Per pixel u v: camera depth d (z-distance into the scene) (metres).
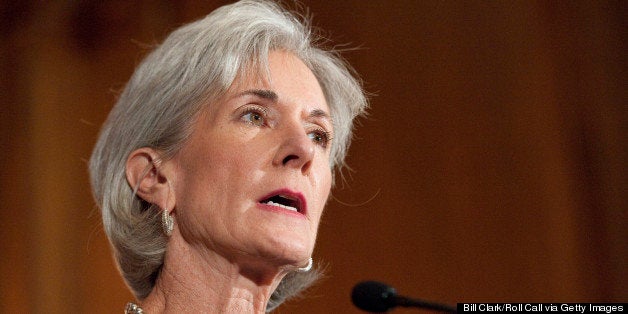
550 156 11.41
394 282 11.12
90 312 13.08
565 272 11.09
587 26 11.84
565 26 11.82
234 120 4.57
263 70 4.72
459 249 11.25
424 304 4.55
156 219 4.74
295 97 4.74
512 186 11.34
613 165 11.45
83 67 14.03
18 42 14.27
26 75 14.23
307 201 4.50
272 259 4.36
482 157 11.45
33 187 13.81
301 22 5.42
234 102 4.60
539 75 11.66
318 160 4.81
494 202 11.34
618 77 11.73
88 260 13.31
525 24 11.74
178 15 13.24
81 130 13.90
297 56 5.09
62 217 13.62
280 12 5.35
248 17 4.95
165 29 13.34
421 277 11.16
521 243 11.18
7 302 13.42
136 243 4.75
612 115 11.63
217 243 4.40
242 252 4.36
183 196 4.56
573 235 11.21
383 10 11.86
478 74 11.66
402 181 11.45
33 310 13.29
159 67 4.89
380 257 11.19
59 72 14.10
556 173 11.35
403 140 11.59
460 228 11.30
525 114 11.53
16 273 13.52
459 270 11.19
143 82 4.93
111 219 4.86
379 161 11.49
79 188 13.73
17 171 13.92
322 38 5.52
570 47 11.77
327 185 4.83
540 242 11.17
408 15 11.87
